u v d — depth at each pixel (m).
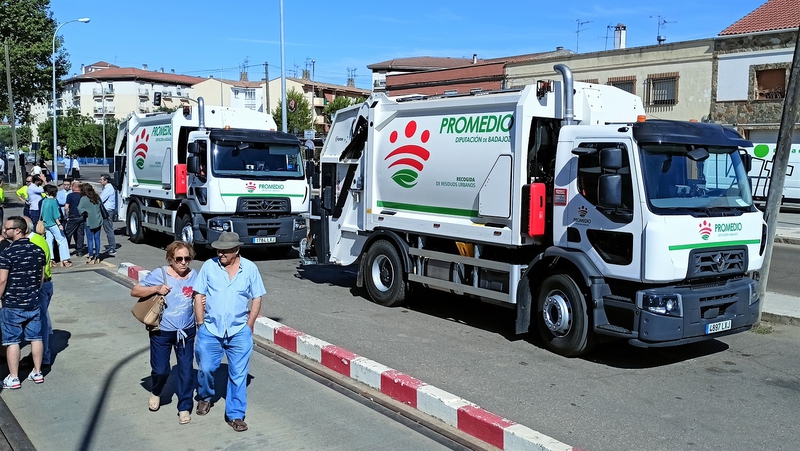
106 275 12.94
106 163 86.31
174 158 16.22
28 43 38.62
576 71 33.31
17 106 40.91
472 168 8.96
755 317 7.61
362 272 11.10
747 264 7.61
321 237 12.13
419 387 6.17
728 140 7.68
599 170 7.47
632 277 7.13
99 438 5.46
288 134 15.96
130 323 9.23
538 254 8.30
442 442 5.43
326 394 6.53
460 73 38.47
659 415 6.04
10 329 6.61
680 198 7.24
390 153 10.41
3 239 6.93
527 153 8.29
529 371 7.31
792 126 9.05
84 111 109.06
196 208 15.14
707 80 29.39
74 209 15.22
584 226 7.64
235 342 5.59
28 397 6.41
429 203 9.74
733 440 5.50
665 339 6.95
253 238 14.99
